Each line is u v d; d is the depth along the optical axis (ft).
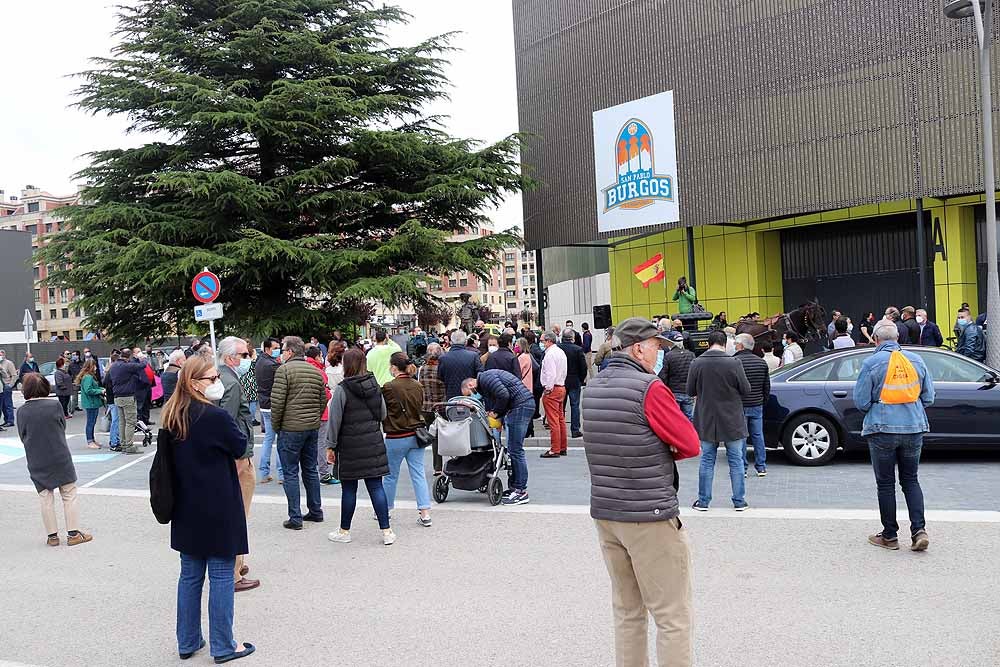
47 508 27.53
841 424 35.29
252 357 41.29
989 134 46.26
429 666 15.84
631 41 90.43
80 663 16.98
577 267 133.49
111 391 51.52
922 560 21.22
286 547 25.90
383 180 86.17
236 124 75.87
